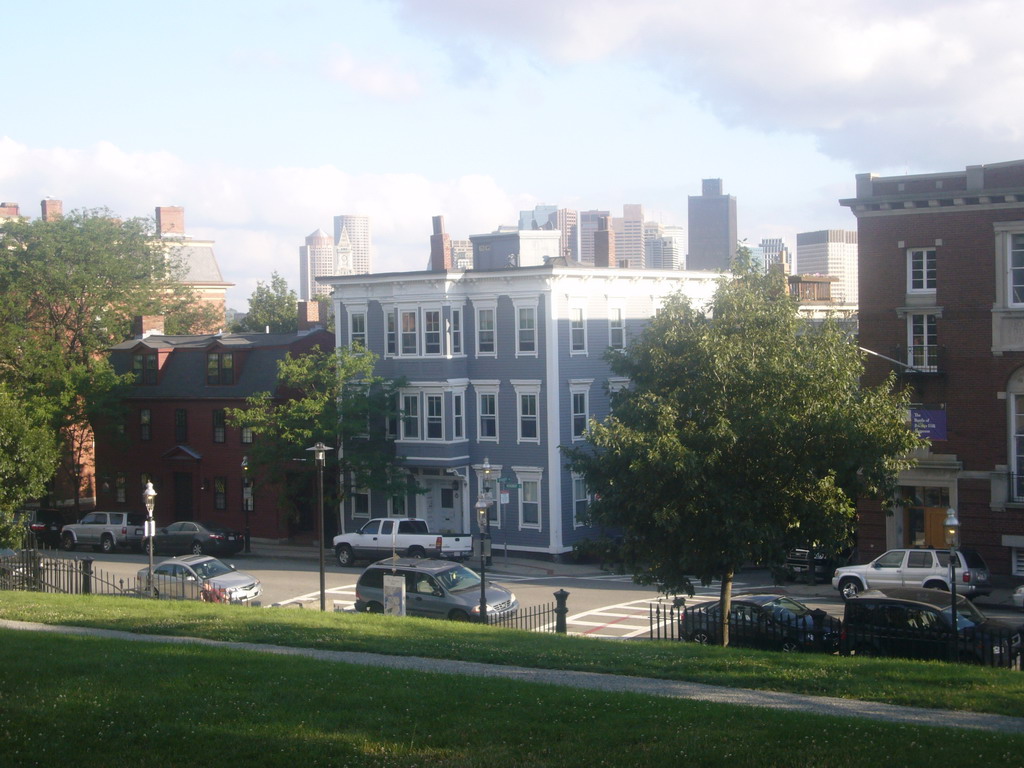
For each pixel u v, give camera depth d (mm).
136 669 16938
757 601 27531
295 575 44375
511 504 50094
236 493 58625
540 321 49156
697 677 17984
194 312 81812
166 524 61031
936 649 22984
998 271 37250
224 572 35844
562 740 13047
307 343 58281
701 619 27109
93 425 60781
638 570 26625
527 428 49656
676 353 26266
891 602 24547
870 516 39938
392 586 30328
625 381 51656
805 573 40594
